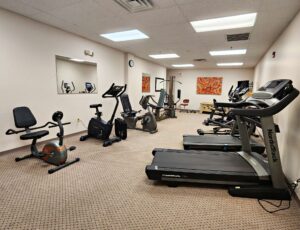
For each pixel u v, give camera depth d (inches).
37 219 64.4
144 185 89.3
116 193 81.9
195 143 134.9
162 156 103.4
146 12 116.9
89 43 186.7
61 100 161.9
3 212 67.7
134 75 269.1
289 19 117.5
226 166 90.0
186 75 412.5
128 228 61.2
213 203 75.8
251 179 81.7
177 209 71.7
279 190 78.1
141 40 184.9
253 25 133.7
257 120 86.4
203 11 113.0
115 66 229.9
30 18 131.2
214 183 84.8
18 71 127.3
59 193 80.5
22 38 128.0
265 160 95.7
